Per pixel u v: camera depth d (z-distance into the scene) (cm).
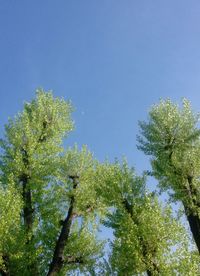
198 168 2681
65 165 2886
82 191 2786
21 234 2281
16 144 2734
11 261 2217
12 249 2205
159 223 2327
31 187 2577
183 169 2683
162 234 2302
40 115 2984
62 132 3005
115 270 2500
